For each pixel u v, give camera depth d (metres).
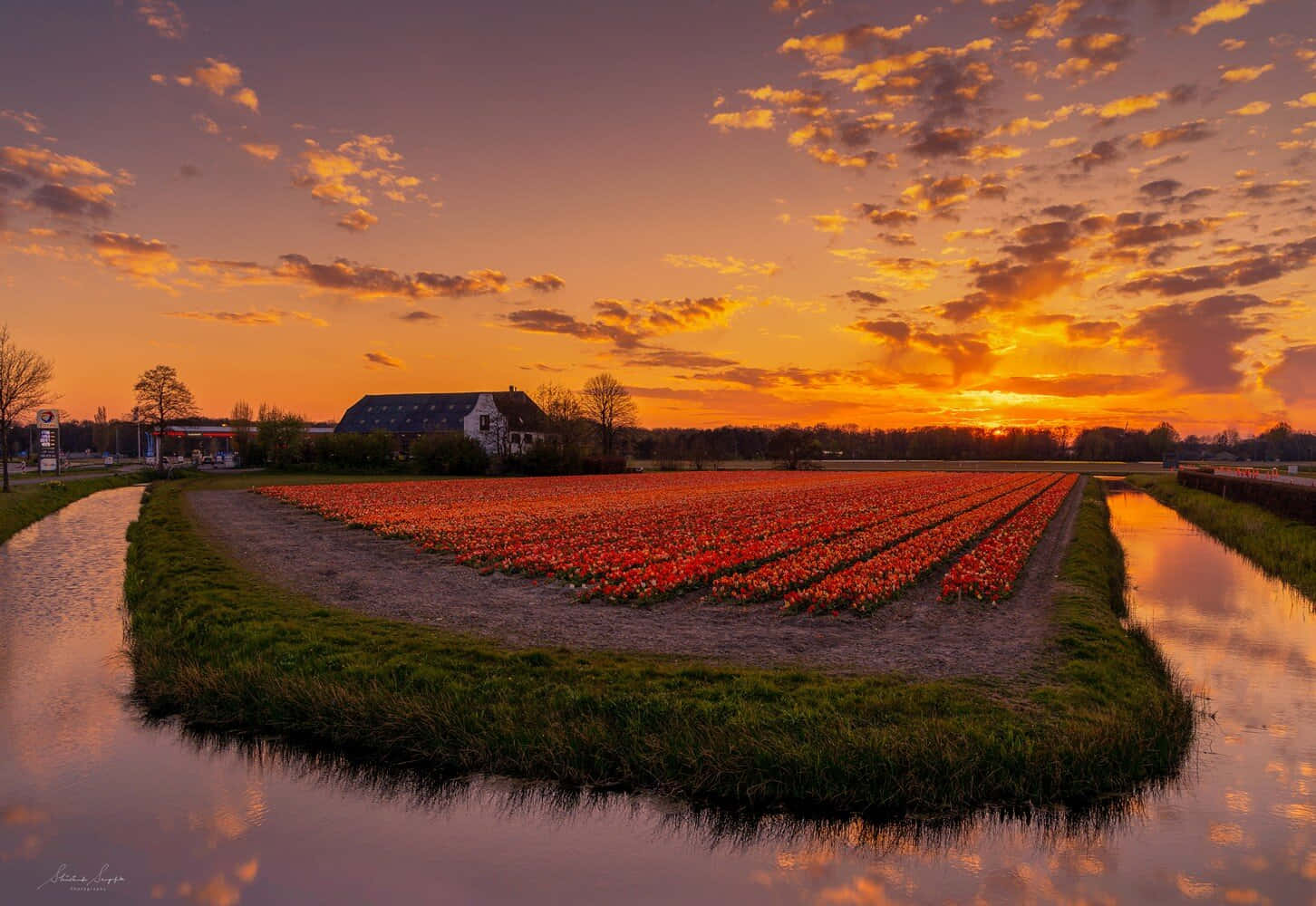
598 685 11.10
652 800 8.78
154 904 6.80
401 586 19.23
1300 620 17.92
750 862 7.63
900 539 28.03
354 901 6.84
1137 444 187.50
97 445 175.12
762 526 31.16
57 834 8.02
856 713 10.08
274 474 81.12
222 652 13.33
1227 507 43.00
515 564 21.66
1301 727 11.05
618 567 20.67
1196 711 11.64
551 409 109.12
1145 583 22.84
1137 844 7.88
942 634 14.69
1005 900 6.97
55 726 10.94
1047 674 12.05
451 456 84.38
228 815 8.47
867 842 7.96
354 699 10.72
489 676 11.55
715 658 12.92
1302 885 7.11
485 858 7.65
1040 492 57.28
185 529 29.48
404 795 8.99
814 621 15.80
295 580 19.81
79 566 23.73
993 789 8.69
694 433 184.12
